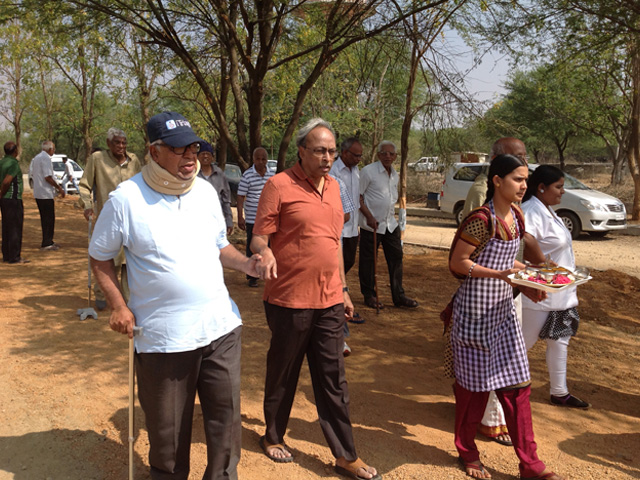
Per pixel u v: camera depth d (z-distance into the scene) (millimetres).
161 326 2684
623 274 9406
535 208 4133
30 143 51656
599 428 4141
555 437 3977
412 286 8461
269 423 3537
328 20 8617
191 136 2621
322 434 3930
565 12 8422
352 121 17250
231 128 17781
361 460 3426
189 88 12156
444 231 15508
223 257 3004
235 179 19797
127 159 6250
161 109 15531
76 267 8766
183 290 2688
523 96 25172
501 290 3398
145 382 2748
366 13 8609
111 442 3686
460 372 3465
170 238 2668
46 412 4047
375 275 6836
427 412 4316
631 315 7258
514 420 3389
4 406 4109
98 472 3371
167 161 2621
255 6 9180
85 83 22156
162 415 2758
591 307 7539
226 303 2889
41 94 27531
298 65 12234
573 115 21406
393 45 9156
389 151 6730
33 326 5863
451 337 3561
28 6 8781
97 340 5520
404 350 5664
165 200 2691
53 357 5043
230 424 2893
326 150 3279
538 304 4242
